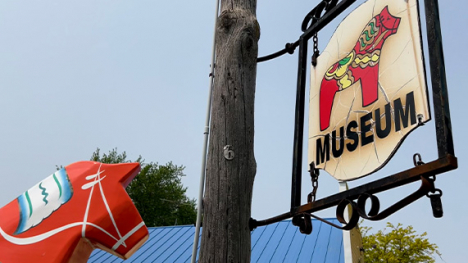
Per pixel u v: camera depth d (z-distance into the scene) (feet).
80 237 9.10
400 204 8.38
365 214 9.14
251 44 13.44
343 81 11.48
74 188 9.85
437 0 8.86
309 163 12.10
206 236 11.34
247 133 12.45
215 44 14.66
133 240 9.41
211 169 12.01
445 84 8.14
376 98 10.04
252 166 12.33
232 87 12.76
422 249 55.88
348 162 10.50
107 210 9.45
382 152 9.43
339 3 12.39
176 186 99.86
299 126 12.89
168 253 35.32
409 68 9.24
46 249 8.86
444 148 7.69
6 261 8.65
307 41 14.12
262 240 33.96
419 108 8.71
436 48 8.36
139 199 92.84
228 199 11.51
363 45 11.03
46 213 9.45
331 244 31.22
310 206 10.92
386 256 56.08
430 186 7.86
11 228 9.24
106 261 35.53
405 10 9.78
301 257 30.53
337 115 11.36
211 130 12.54
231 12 13.73
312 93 12.92
